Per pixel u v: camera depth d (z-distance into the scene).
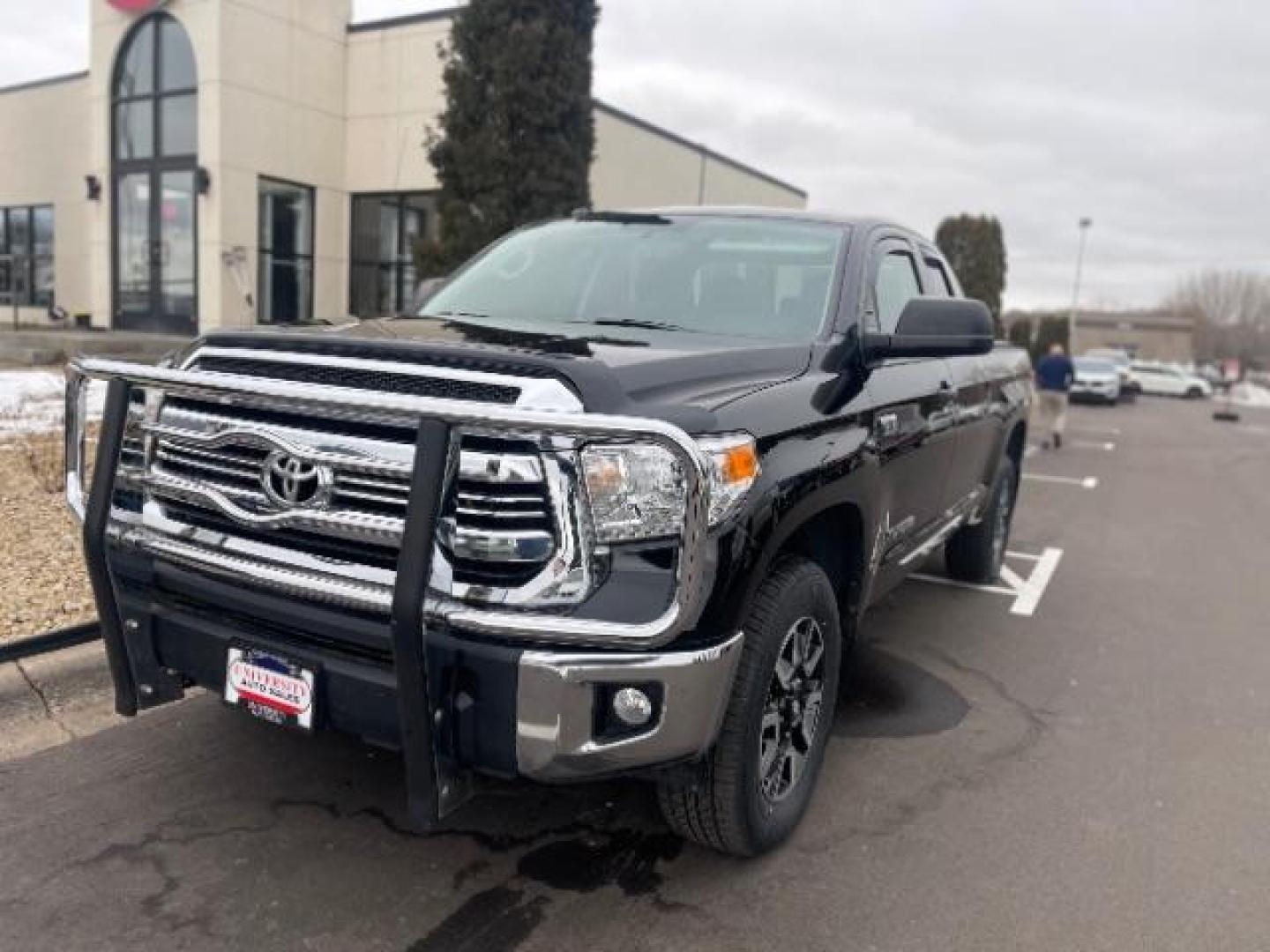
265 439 2.64
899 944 2.79
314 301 18.91
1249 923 2.96
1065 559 7.91
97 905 2.79
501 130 10.80
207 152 17.00
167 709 4.00
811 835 3.35
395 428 2.51
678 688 2.46
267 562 2.67
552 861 3.12
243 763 3.62
